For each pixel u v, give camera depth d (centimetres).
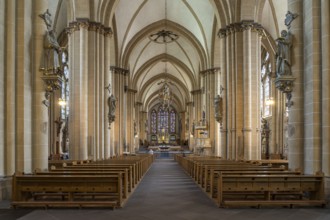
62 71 1274
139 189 1390
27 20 1188
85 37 2334
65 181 996
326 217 859
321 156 1125
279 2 2792
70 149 2252
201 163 1647
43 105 1234
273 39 3181
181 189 1390
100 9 2494
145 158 2458
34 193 1111
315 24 1141
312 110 1140
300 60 1220
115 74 3731
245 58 2381
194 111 4956
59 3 2814
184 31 3962
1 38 1109
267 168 1275
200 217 870
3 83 1116
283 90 1248
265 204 968
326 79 1097
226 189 1000
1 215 880
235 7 2445
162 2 3578
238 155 2352
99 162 1839
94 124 2355
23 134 1151
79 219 845
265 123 3778
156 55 4984
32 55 1221
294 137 1222
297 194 1098
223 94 2580
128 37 3847
